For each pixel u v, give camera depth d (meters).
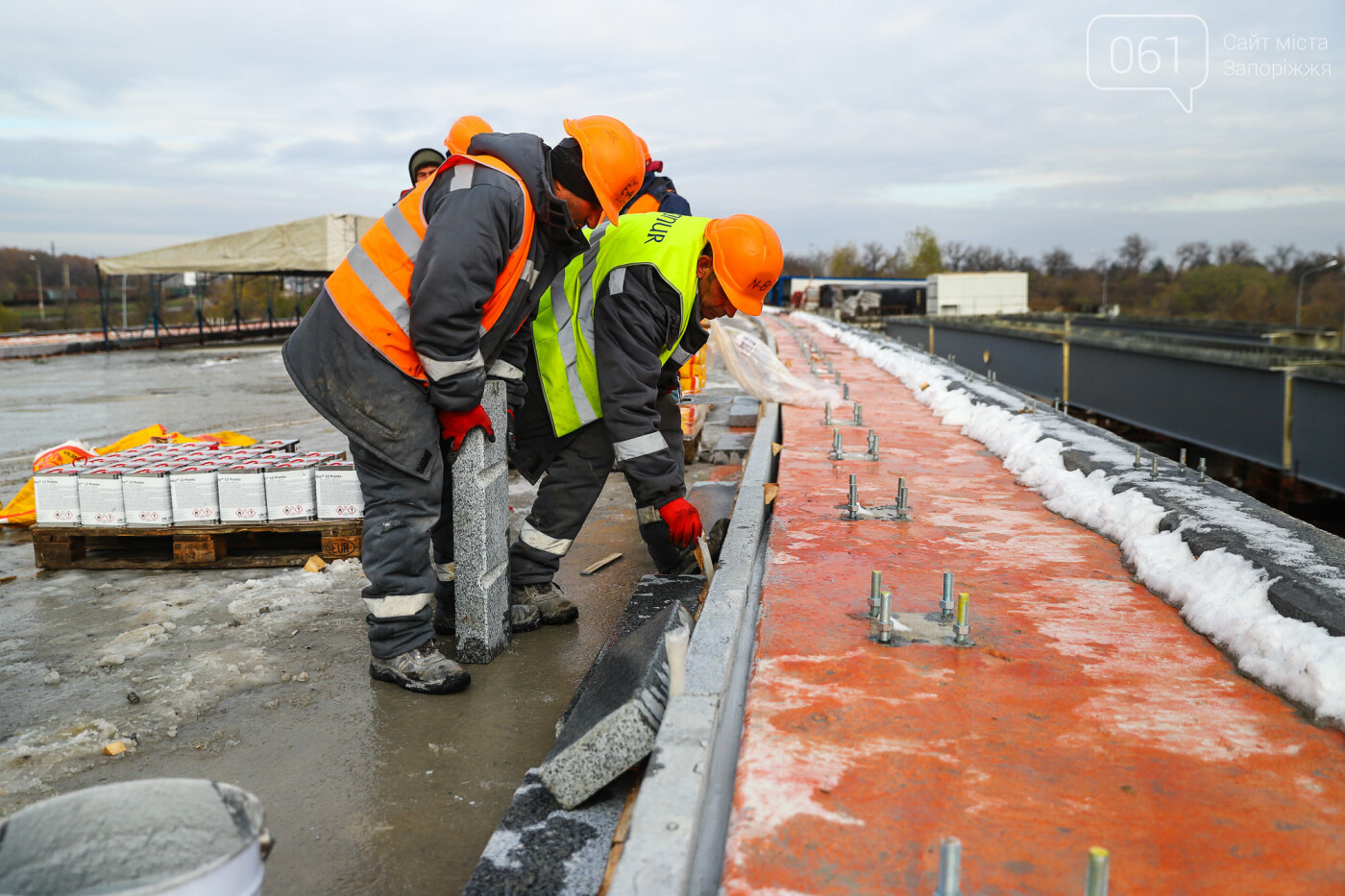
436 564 3.40
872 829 1.46
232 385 14.67
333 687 2.88
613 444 3.11
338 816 2.13
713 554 3.78
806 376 9.63
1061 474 3.97
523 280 2.89
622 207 3.02
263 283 42.16
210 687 2.88
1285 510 9.79
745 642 2.41
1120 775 1.64
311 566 4.11
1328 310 59.12
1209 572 2.56
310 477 4.20
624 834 1.75
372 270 2.70
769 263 3.21
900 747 1.74
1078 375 15.77
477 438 2.94
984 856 1.39
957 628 2.27
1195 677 2.08
